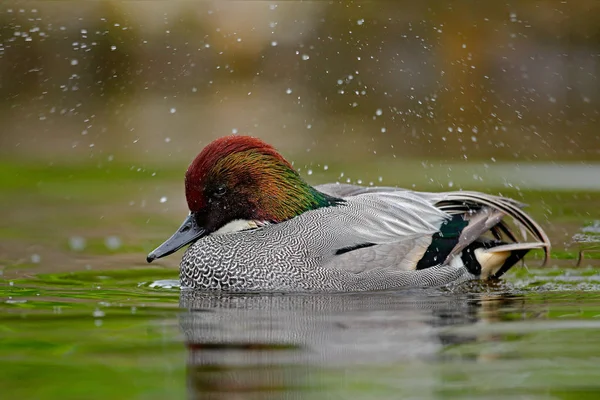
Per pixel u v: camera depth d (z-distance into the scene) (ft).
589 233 45.06
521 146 66.44
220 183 34.32
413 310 28.81
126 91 71.05
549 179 57.57
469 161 63.10
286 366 21.63
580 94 71.15
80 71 70.79
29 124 69.51
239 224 34.76
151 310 28.94
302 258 33.04
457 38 72.13
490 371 21.29
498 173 59.57
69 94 70.38
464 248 35.06
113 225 48.52
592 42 72.23
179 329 25.73
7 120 69.51
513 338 24.59
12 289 32.99
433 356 22.58
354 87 71.36
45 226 47.91
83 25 70.85
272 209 34.63
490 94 71.00
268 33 72.69
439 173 59.00
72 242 43.96
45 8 70.69
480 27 72.54
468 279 34.96
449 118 70.03
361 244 33.40
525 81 71.56
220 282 33.45
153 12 72.28
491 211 35.88
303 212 34.91
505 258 35.45
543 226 46.62
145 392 19.66
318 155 64.13
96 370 21.42
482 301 30.63
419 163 62.28
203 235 34.94
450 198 36.04
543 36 72.64
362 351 23.06
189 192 34.65
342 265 32.89
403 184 55.57
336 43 72.38
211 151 34.42
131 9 72.08
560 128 69.10
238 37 72.49
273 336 24.75
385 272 33.06
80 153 66.59
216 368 21.48
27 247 42.50
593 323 26.48
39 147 67.72
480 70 71.67
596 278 35.55
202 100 70.85
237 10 73.20
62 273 36.78
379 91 71.15
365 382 20.35
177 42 72.02
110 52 71.10
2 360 22.38
